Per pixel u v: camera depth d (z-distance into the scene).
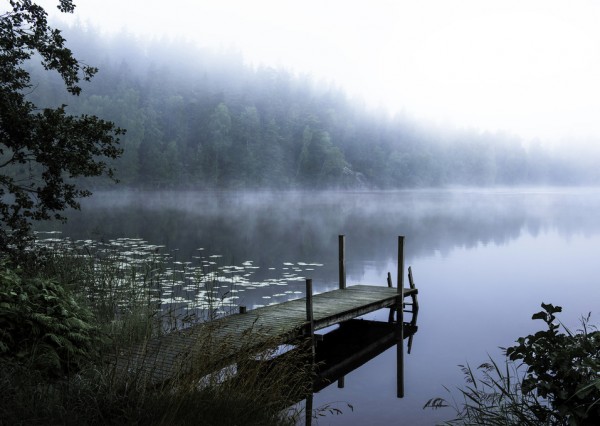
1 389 3.93
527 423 4.56
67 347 5.09
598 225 40.62
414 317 12.74
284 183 128.12
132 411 4.04
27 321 5.04
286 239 28.45
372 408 6.86
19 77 9.22
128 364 4.66
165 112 137.12
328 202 83.44
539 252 25.22
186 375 4.92
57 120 8.99
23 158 9.14
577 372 3.82
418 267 20.48
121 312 8.38
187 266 17.70
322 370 8.74
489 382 7.47
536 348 4.12
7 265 7.49
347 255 23.22
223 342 5.78
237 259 20.36
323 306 10.82
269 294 13.66
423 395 7.35
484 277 18.42
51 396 4.12
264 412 5.03
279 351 8.43
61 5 9.09
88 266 10.39
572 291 15.81
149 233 28.78
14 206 9.11
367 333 11.36
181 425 4.09
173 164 115.38
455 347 10.03
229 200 87.31
